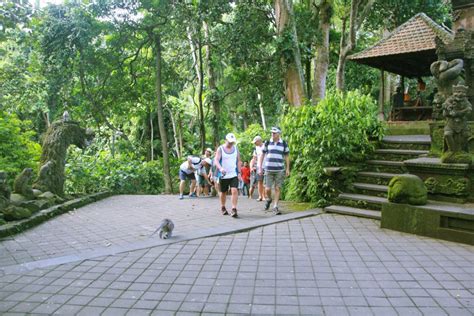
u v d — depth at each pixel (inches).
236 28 517.3
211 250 189.3
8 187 251.8
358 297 132.3
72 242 206.8
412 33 423.5
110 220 265.3
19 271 159.9
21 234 225.5
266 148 296.5
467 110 221.8
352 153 308.2
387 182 285.4
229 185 273.4
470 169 221.8
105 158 553.9
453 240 199.9
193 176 393.7
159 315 120.0
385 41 434.0
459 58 242.2
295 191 334.3
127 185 486.0
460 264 165.3
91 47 522.3
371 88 737.0
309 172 314.3
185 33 569.0
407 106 474.3
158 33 541.3
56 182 326.6
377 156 312.2
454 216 199.5
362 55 433.4
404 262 168.7
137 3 511.2
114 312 122.3
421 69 499.2
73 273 157.8
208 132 852.6
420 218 213.2
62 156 336.8
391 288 139.9
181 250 189.3
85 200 339.3
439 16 627.8
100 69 551.2
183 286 143.4
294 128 335.6
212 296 134.2
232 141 267.6
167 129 906.1
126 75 603.5
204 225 242.4
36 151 411.2
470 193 223.0
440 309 122.3
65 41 488.1
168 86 651.5
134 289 140.9
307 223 246.7
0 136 373.4
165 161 538.6
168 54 656.4
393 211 225.1
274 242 203.2
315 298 131.8
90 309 124.5
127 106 639.8
